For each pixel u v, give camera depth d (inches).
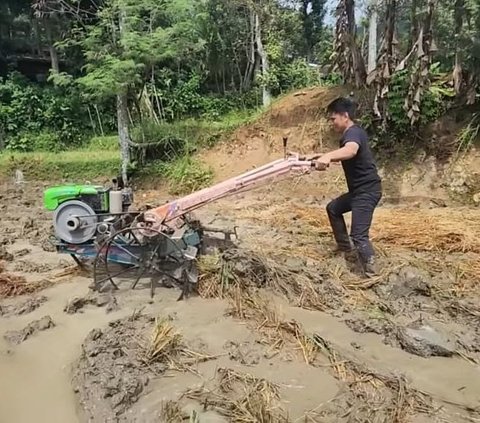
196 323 161.2
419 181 359.3
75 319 167.5
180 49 377.4
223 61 597.6
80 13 440.8
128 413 118.0
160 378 130.2
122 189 199.2
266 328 156.3
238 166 416.8
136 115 448.1
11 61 609.6
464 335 149.9
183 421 112.2
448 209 309.6
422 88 338.0
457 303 168.9
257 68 590.9
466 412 115.5
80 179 434.9
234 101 574.9
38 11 423.5
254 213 307.1
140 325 157.6
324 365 135.8
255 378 127.4
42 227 286.8
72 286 194.9
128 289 187.2
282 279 185.0
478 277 189.8
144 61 366.9
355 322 159.0
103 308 175.3
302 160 179.9
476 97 355.6
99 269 198.7
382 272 191.2
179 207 180.2
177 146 429.7
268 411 113.2
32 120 538.0
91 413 118.3
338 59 395.9
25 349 149.4
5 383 133.0
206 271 187.8
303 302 173.9
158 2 362.3
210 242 214.2
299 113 426.6
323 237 246.2
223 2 540.7
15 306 176.9
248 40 588.7
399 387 123.2
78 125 553.9
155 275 194.5
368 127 382.6
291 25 616.7
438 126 365.4
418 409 115.3
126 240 184.5
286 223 276.5
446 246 225.6
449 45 350.3
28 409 122.2
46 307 177.3
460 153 355.3
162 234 176.1
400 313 166.4
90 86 366.9
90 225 187.3
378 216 281.0
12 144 513.7
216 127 447.2
